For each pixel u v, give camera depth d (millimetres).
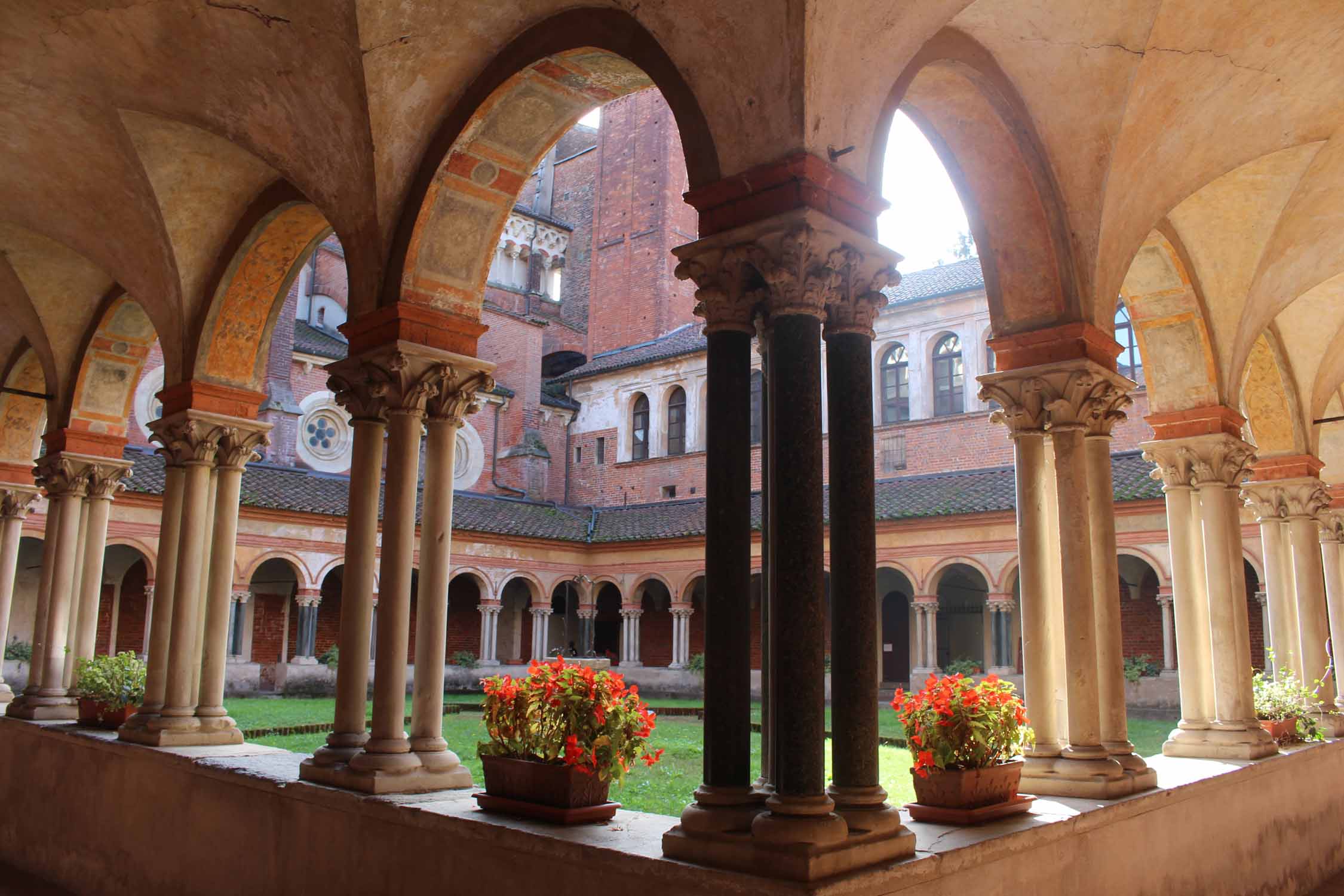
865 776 4695
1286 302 9656
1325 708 10547
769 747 5074
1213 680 8914
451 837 5473
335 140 7031
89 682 9633
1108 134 6742
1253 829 7973
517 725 5598
